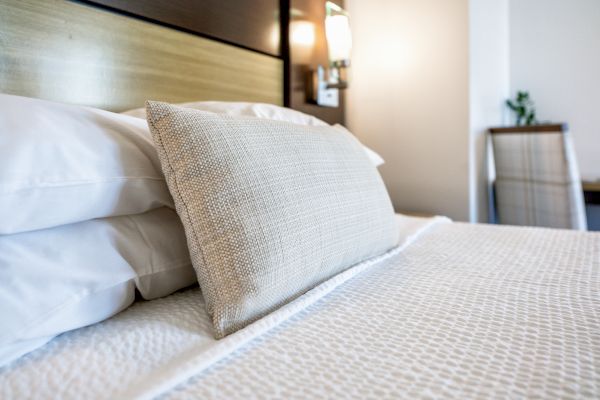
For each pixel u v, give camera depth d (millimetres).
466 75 1577
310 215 584
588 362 395
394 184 1833
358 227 675
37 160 458
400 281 662
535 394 348
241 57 1256
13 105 482
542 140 1599
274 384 376
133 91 924
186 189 541
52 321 450
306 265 565
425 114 1705
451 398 346
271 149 603
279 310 517
